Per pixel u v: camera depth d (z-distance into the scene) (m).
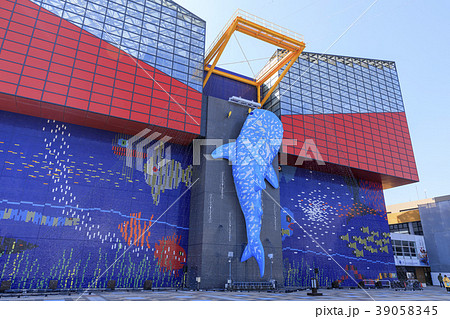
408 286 36.06
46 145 27.17
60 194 26.42
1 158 25.27
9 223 24.06
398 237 49.25
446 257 48.78
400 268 47.81
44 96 25.19
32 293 20.91
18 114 26.94
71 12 28.42
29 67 25.33
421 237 51.66
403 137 47.62
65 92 26.09
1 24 25.28
